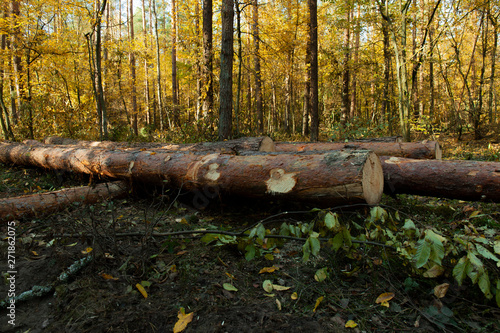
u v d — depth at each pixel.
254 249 2.13
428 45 9.70
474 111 10.96
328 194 2.71
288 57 13.33
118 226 3.07
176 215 3.54
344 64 13.02
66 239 2.66
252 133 9.88
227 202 3.72
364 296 1.97
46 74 11.59
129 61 18.25
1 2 9.70
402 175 3.32
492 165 2.99
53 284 2.05
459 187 3.04
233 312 1.82
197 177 3.36
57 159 4.89
